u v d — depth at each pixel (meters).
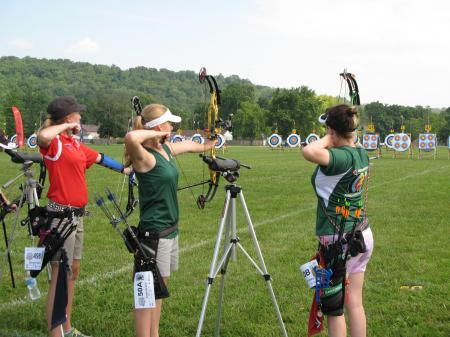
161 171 4.07
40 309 5.37
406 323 4.96
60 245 4.25
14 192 12.83
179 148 4.55
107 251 7.72
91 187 15.82
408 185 16.66
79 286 6.09
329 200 3.89
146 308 3.96
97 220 10.09
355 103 4.58
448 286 6.00
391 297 5.66
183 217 10.55
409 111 117.50
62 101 4.44
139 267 3.98
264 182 17.67
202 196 4.89
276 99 96.12
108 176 19.36
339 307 3.79
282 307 5.42
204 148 4.78
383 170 23.52
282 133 94.44
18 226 9.35
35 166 18.38
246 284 6.14
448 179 18.81
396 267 6.81
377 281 6.27
